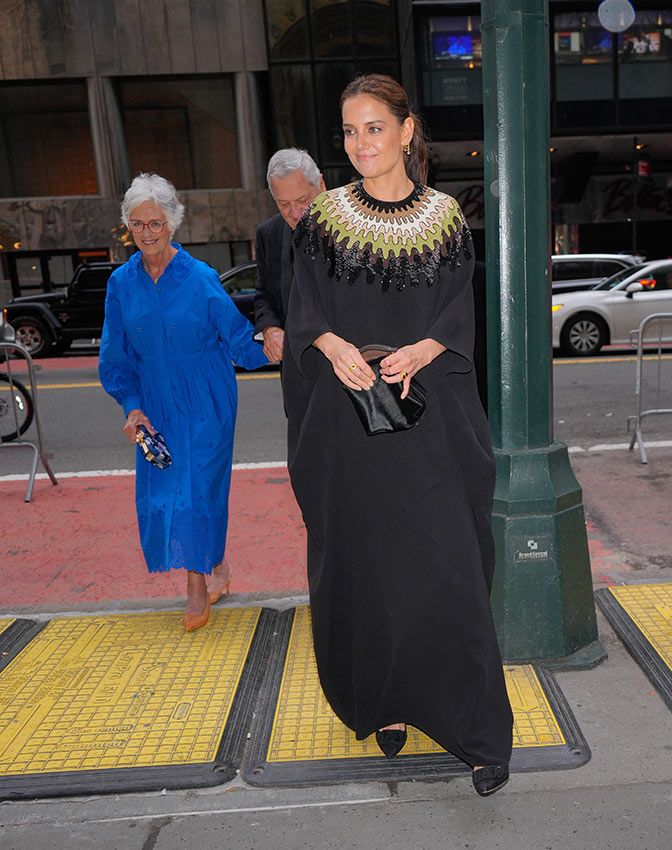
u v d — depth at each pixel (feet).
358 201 7.17
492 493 7.68
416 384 7.05
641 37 77.82
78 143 79.92
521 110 9.32
